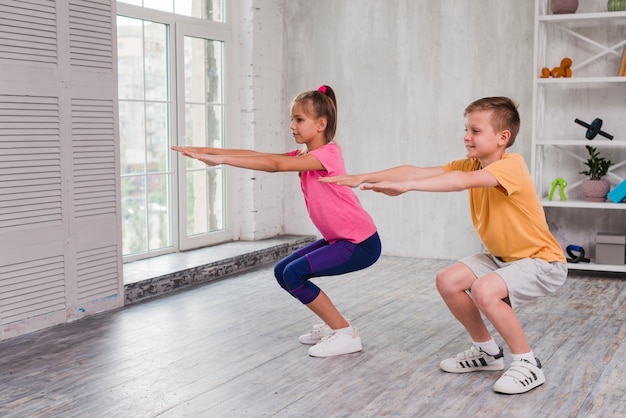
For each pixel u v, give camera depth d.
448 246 5.46
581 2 4.93
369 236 3.07
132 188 4.69
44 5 3.43
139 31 4.68
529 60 5.11
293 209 5.95
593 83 4.97
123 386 2.76
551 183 5.16
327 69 5.74
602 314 3.80
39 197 3.46
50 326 3.57
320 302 3.10
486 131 2.68
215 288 4.44
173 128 4.99
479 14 5.22
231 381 2.81
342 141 5.73
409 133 5.52
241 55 5.57
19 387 2.75
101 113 3.78
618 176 4.93
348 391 2.69
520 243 2.71
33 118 3.41
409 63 5.47
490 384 2.76
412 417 2.44
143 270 4.40
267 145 5.76
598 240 4.74
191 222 5.22
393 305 4.03
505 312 2.65
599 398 2.60
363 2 5.57
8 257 3.33
